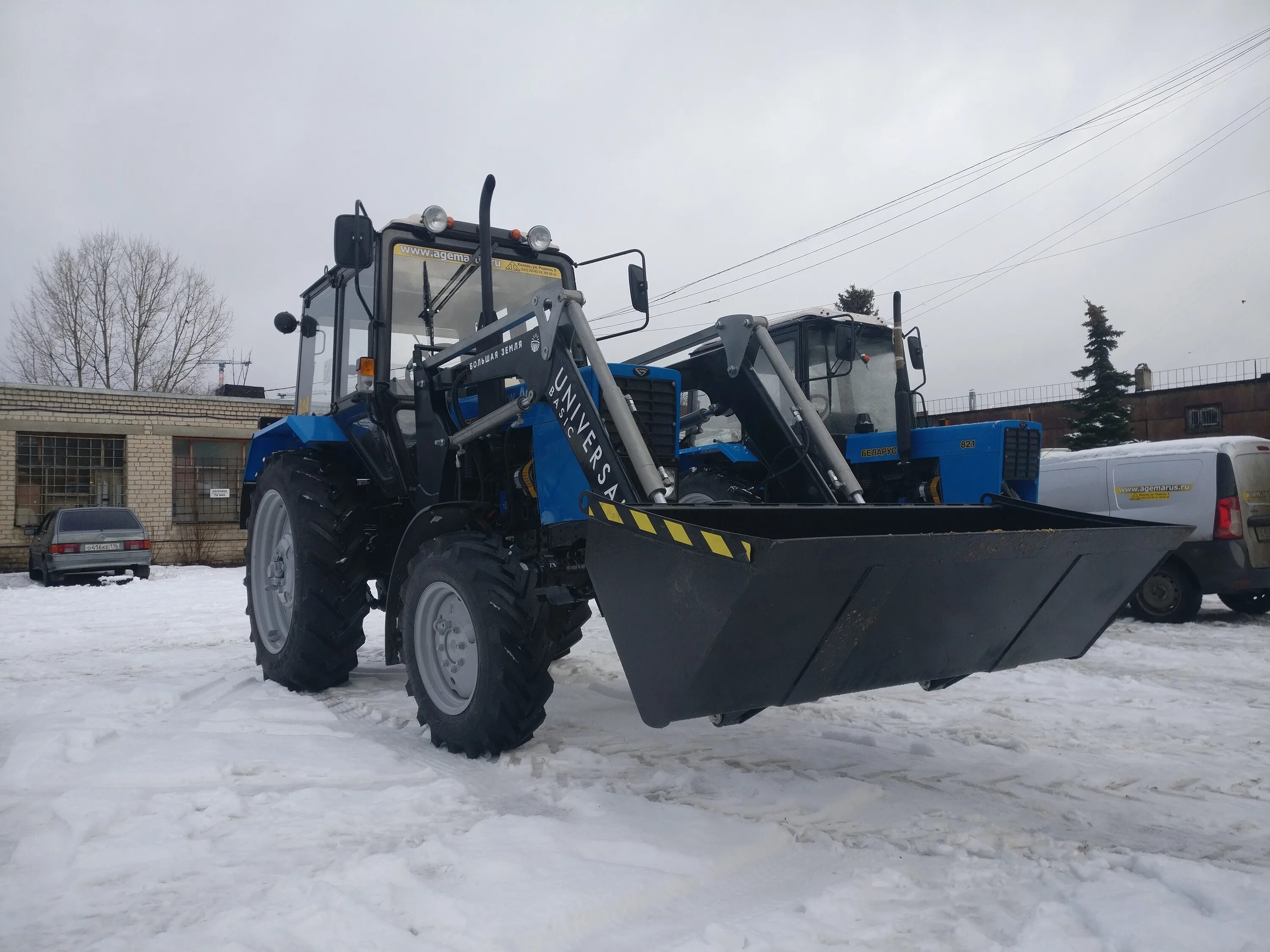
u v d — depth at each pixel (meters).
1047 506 3.32
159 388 27.70
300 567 4.32
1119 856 2.26
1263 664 5.11
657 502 2.81
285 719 3.79
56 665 5.54
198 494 18.19
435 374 3.92
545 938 1.85
